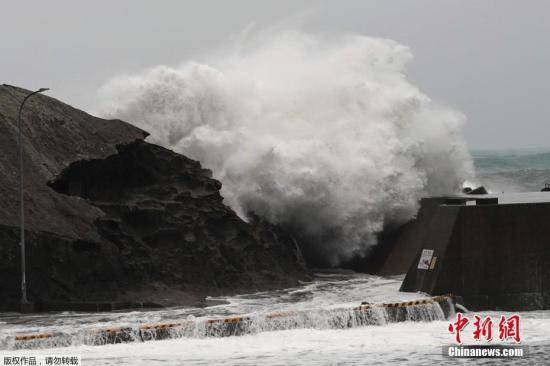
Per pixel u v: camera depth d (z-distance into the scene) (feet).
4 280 303.89
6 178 320.50
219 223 357.20
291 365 232.12
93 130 349.82
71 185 338.75
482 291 327.67
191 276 339.98
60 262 310.04
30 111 342.64
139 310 303.07
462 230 328.08
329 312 277.85
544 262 333.83
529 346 257.96
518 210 333.01
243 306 310.45
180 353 241.96
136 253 331.36
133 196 348.18
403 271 394.11
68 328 257.75
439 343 259.60
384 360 238.68
